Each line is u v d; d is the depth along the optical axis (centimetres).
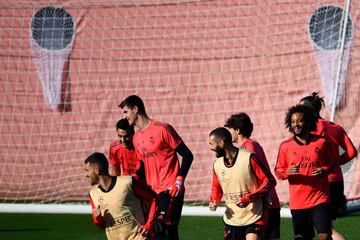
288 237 3647
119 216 2461
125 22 5222
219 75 5175
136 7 5219
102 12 5231
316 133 2919
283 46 5128
